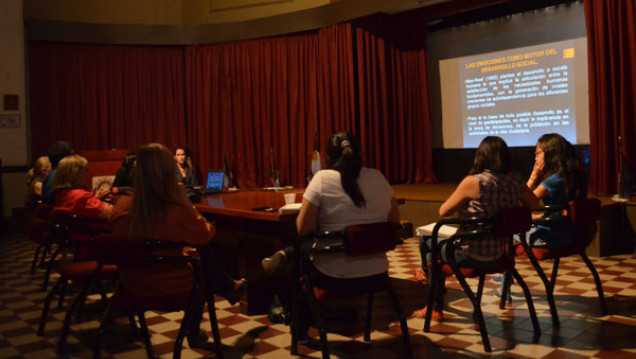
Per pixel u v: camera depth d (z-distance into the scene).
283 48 9.15
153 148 2.43
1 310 3.79
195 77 9.55
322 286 2.59
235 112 9.49
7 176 8.51
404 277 4.48
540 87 7.56
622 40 6.12
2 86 8.51
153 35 9.38
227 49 9.45
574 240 3.28
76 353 2.92
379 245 2.51
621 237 5.29
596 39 6.33
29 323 3.47
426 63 8.50
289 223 3.31
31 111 8.80
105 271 3.03
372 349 2.85
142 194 2.38
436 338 2.98
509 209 2.73
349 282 2.56
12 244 6.84
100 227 3.54
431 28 8.67
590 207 3.12
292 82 9.14
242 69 9.41
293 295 2.80
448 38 8.52
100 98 9.21
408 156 8.77
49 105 8.91
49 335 3.23
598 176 6.30
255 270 3.54
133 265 2.37
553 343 2.86
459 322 3.24
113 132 9.30
